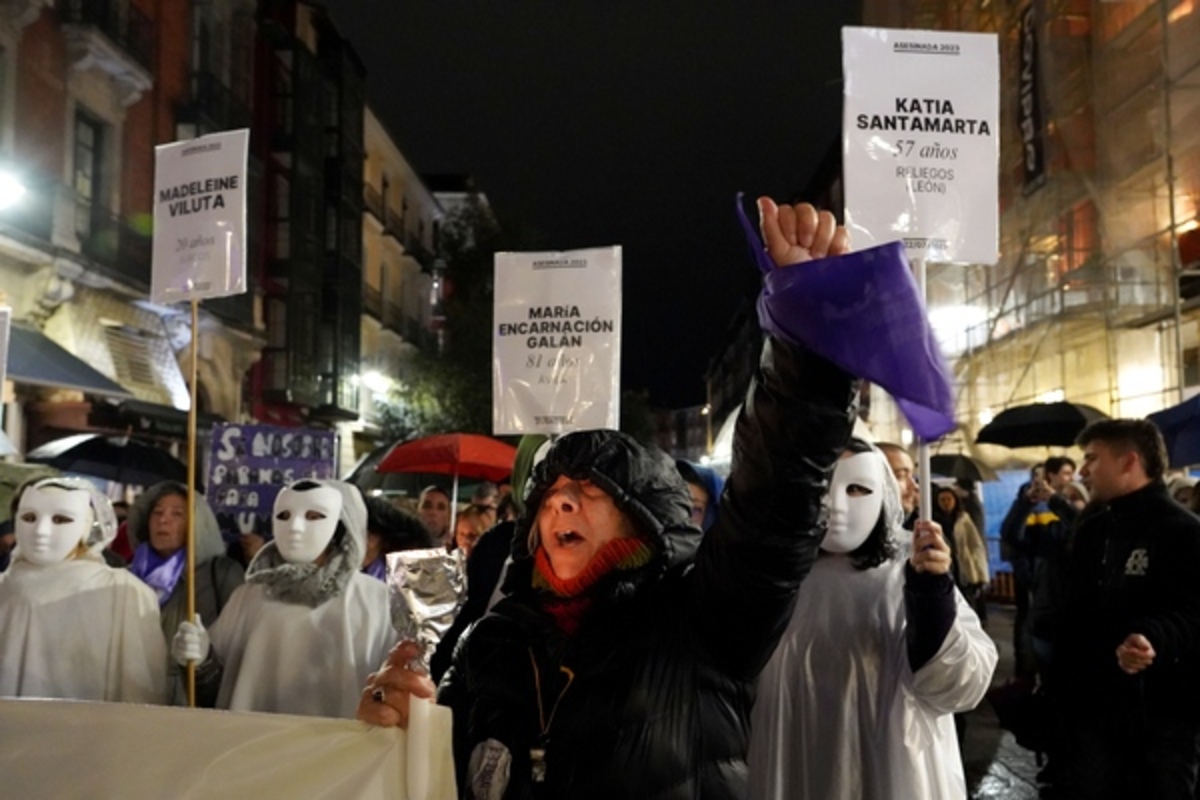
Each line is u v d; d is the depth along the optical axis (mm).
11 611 3758
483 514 6828
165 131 20172
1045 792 6129
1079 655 4105
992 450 18531
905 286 1654
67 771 2082
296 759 2010
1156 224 14609
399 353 43875
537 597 2129
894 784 2682
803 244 1803
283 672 3768
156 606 3963
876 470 2842
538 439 4375
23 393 14820
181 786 2049
